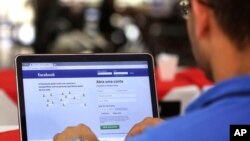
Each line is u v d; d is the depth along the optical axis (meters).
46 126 1.24
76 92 1.27
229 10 0.64
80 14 4.92
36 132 1.23
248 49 0.65
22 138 1.22
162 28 4.86
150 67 1.32
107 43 4.64
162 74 2.46
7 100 2.05
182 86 2.27
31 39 4.86
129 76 1.30
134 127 1.07
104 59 1.30
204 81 2.34
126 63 1.30
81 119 1.25
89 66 1.29
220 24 0.65
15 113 2.05
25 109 1.23
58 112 1.25
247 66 0.66
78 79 1.28
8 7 4.89
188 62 4.09
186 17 0.82
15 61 1.25
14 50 4.79
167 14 4.92
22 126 1.23
